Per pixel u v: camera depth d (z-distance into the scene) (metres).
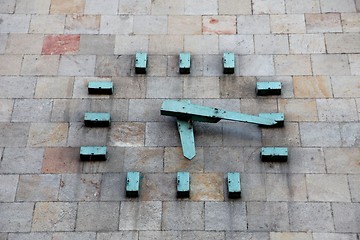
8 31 14.72
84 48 14.50
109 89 13.75
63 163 13.02
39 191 12.70
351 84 13.89
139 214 12.44
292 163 12.93
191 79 14.04
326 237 12.13
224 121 13.50
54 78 14.09
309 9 14.98
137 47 14.52
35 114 13.62
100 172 12.91
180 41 14.60
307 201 12.49
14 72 14.15
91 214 12.45
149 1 15.12
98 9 15.06
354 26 14.70
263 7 15.04
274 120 13.12
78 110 13.66
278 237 12.16
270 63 14.23
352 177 12.73
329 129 13.32
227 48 14.47
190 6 15.08
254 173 12.83
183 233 12.23
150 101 13.78
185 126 13.23
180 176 12.70
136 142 13.27
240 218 12.35
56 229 12.30
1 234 12.25
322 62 14.20
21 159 13.05
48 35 14.69
